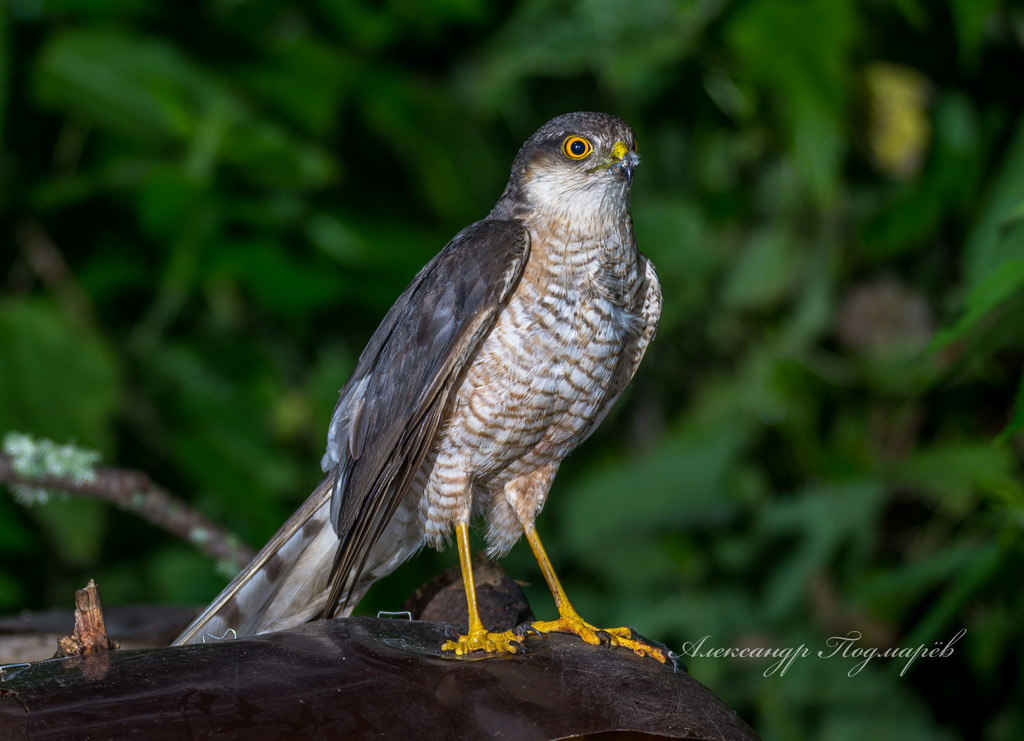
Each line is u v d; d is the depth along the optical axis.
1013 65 9.98
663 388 11.70
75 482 6.94
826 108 9.45
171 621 6.70
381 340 6.35
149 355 10.64
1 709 3.77
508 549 6.32
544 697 4.21
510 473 6.18
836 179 9.91
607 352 6.05
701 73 10.95
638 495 10.71
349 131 11.48
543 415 5.97
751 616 10.34
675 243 10.90
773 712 9.98
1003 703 9.82
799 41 9.51
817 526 9.90
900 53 10.19
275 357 11.22
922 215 9.98
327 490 6.02
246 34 10.74
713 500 10.52
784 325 10.93
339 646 4.52
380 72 11.06
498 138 12.16
